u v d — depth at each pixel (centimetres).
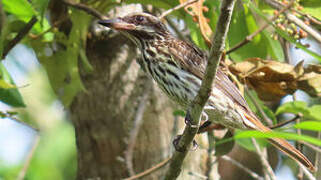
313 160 1299
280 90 1062
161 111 1195
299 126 681
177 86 1041
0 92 1054
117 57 1194
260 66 1045
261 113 1088
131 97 1190
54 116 1614
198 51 1065
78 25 1111
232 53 1097
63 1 1088
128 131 1184
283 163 1342
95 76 1196
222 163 1330
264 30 1068
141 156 1183
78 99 1209
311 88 1045
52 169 1568
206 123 1068
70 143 1609
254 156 1334
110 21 1071
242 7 1116
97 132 1198
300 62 1040
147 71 1074
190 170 1187
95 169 1202
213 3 1055
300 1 1045
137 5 1209
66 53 1135
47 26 1152
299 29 1038
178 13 1084
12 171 1512
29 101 1584
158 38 1067
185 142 873
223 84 1030
